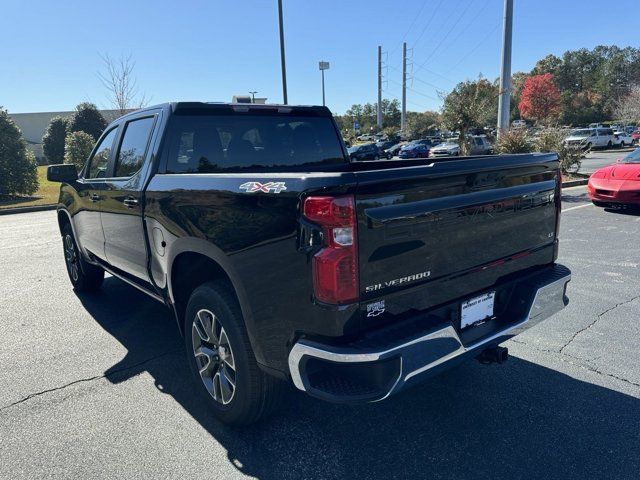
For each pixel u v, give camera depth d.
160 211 3.18
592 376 3.49
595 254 6.78
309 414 3.10
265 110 3.96
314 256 2.14
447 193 2.46
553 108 79.00
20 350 4.11
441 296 2.53
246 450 2.75
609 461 2.59
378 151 31.72
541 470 2.54
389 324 2.32
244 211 2.46
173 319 4.81
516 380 3.46
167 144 3.47
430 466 2.59
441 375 3.56
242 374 2.68
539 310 2.97
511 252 2.92
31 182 17.36
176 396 3.35
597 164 23.88
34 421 3.05
